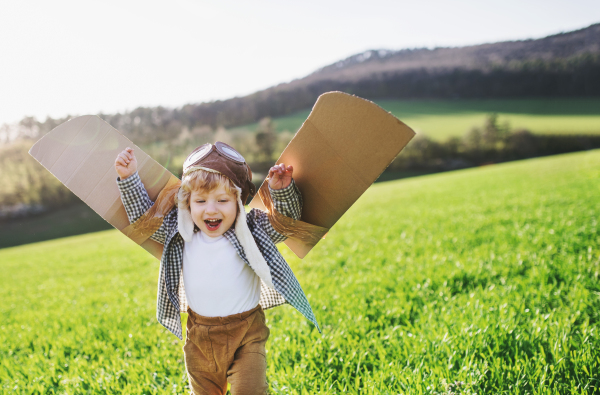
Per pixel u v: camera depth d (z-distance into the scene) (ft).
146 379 10.73
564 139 191.83
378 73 313.73
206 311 8.16
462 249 22.45
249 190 8.97
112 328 15.81
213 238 8.43
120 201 9.24
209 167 8.01
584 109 238.89
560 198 40.01
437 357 10.15
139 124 187.52
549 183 59.16
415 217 41.01
